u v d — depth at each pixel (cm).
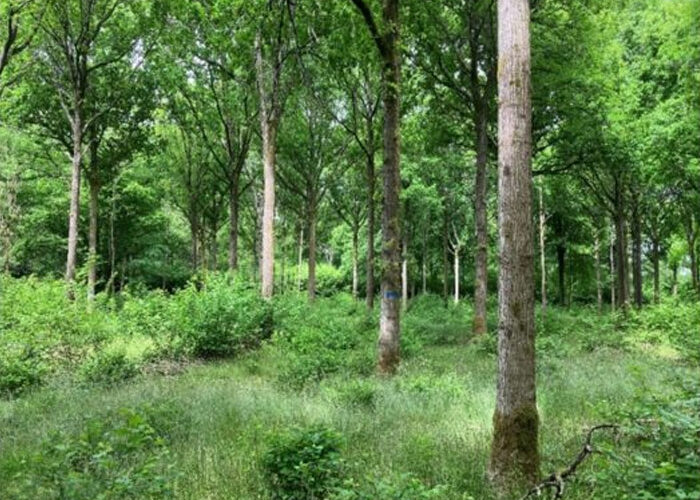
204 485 547
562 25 1886
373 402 905
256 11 1669
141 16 2195
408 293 5019
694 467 420
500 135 579
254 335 1692
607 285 4900
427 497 465
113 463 511
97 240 3772
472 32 1989
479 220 2025
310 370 1202
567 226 3984
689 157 1861
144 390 1023
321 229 4628
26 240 3478
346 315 2505
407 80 2141
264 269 2039
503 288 564
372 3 1369
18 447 691
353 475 561
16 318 1343
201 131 2800
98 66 2230
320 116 2820
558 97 1973
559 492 463
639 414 574
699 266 3644
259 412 844
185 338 1511
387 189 1298
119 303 2000
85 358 1334
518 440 544
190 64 2362
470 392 963
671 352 1507
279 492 522
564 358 1408
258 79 2062
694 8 1226
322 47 1823
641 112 2053
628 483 423
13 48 1842
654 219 3288
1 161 2923
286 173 3164
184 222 4603
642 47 2081
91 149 2602
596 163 2238
